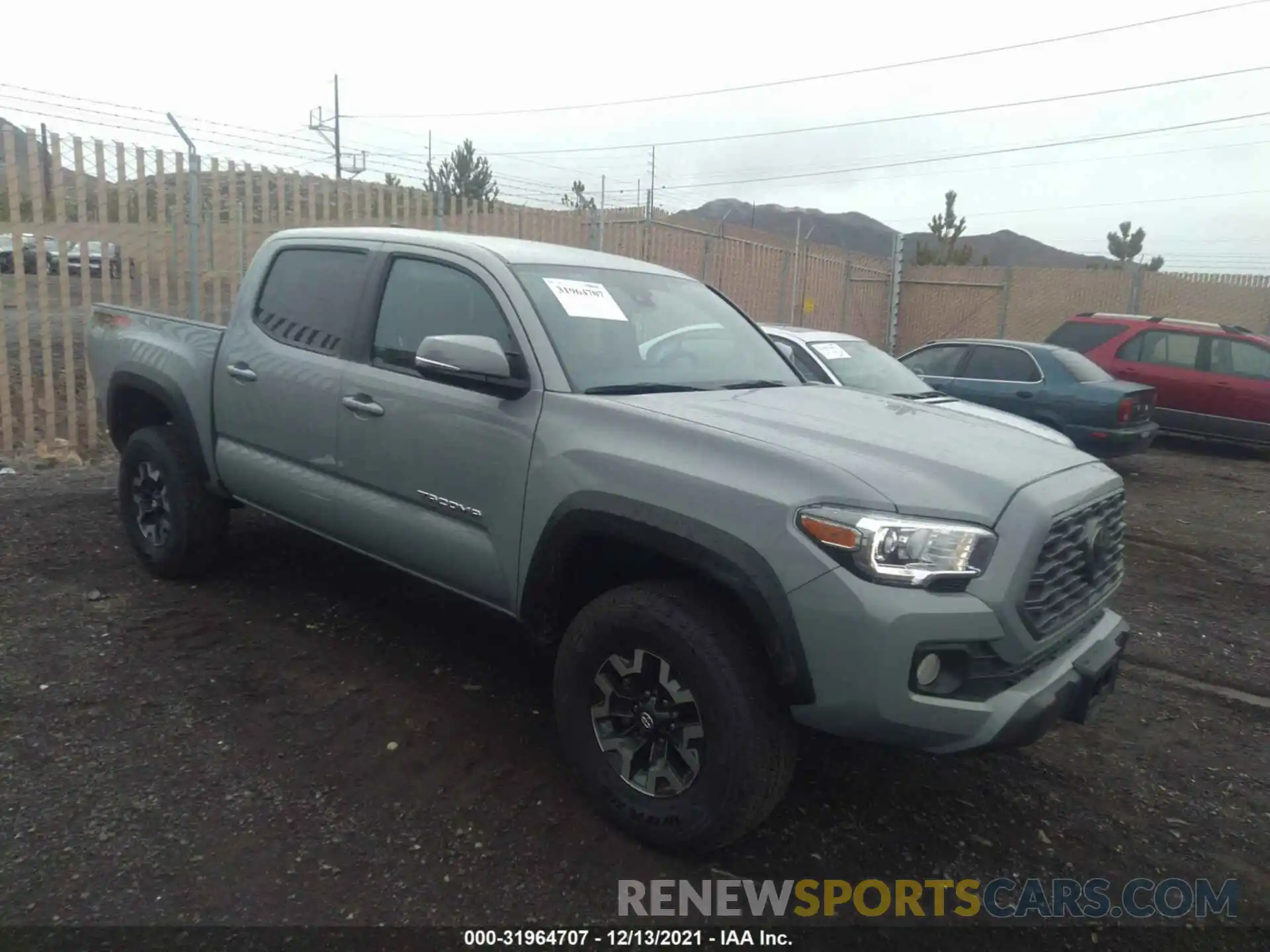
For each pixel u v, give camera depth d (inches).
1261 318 882.1
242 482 192.5
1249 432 499.8
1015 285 888.9
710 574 119.2
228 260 353.7
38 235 311.7
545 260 165.3
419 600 213.5
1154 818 148.3
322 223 379.6
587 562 141.3
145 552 214.8
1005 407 434.6
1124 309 866.8
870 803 146.7
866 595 110.7
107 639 182.7
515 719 163.0
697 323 178.2
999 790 153.3
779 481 118.5
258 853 123.3
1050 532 121.5
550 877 122.8
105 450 331.6
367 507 165.6
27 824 126.1
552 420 139.1
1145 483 435.2
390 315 167.9
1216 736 177.2
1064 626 126.1
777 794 121.9
